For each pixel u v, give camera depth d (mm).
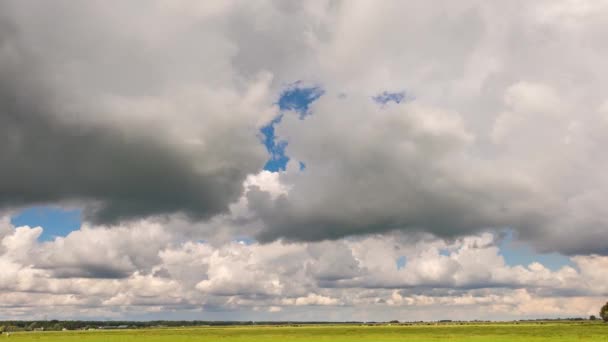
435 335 118188
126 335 142375
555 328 153500
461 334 122312
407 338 106312
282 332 156500
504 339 97625
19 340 117250
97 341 109438
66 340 114500
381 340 99312
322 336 120000
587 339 95875
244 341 102000
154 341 105875
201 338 116812
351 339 104125
